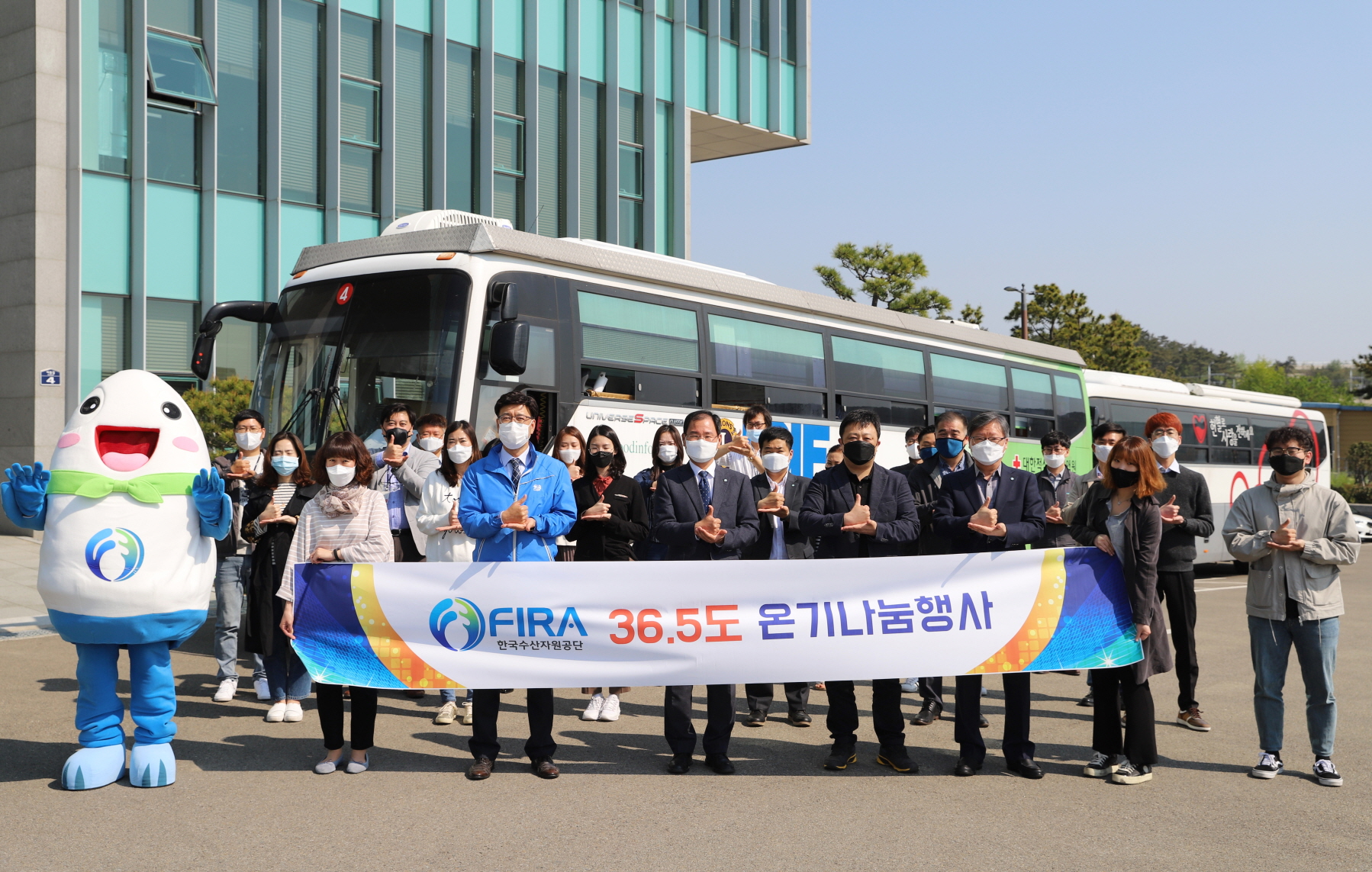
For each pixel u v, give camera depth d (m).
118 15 18.58
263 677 8.21
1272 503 6.43
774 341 11.90
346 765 6.31
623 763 6.57
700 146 30.22
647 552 7.14
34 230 17.73
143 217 18.56
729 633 6.48
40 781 5.97
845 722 6.51
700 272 11.22
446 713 7.52
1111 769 6.34
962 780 6.31
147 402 5.99
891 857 4.98
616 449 7.88
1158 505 6.32
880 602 6.55
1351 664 10.31
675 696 6.40
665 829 5.32
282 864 4.77
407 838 5.14
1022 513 6.65
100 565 5.71
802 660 6.48
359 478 6.50
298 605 6.29
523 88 23.95
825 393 12.45
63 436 5.95
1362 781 6.33
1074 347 53.66
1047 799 5.93
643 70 26.16
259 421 7.98
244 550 8.18
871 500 6.71
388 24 21.55
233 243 19.59
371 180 21.52
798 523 7.20
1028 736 6.46
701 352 10.99
